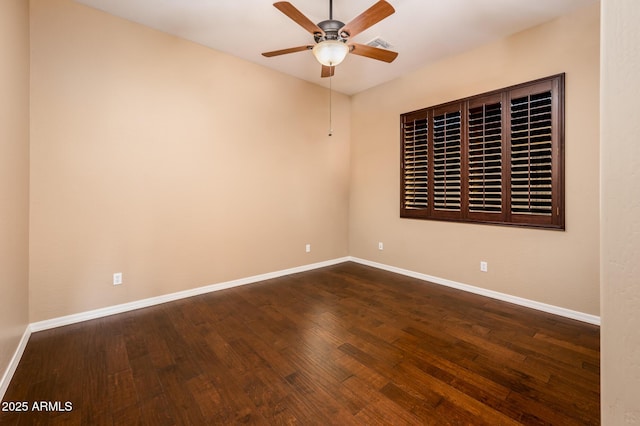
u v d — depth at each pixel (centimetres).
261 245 409
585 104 273
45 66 258
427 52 356
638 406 36
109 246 294
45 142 260
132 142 304
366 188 488
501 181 328
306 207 459
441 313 299
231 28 310
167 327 270
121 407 172
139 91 306
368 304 323
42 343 240
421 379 196
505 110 321
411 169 419
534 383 191
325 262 488
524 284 314
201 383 193
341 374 202
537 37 299
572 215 282
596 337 248
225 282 375
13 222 210
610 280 38
